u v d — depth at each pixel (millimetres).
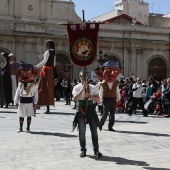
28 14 42062
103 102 13008
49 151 9281
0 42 39469
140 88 19141
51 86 18234
